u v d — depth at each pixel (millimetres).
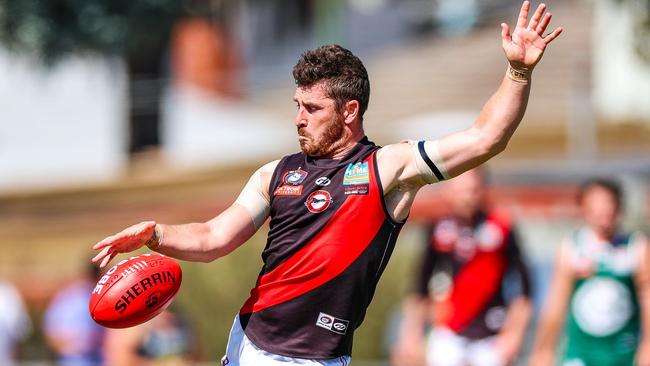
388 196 15609
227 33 84562
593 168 48500
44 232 54406
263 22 86000
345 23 83812
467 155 15125
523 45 14953
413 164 15344
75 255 50094
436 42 77812
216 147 65562
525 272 32406
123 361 31125
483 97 66250
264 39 85938
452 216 32812
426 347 36000
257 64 85562
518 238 32500
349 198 15484
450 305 32719
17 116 61781
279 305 15688
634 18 51094
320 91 15719
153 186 58281
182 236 15867
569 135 53812
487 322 32406
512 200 48000
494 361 32250
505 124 15000
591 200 30625
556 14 72875
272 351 15711
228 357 16219
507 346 32312
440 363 32656
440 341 32781
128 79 64500
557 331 31406
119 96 62031
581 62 63906
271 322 15758
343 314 15594
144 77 67312
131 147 61969
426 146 15344
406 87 69500
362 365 40344
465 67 71188
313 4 85125
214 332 43094
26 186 60906
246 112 70500
